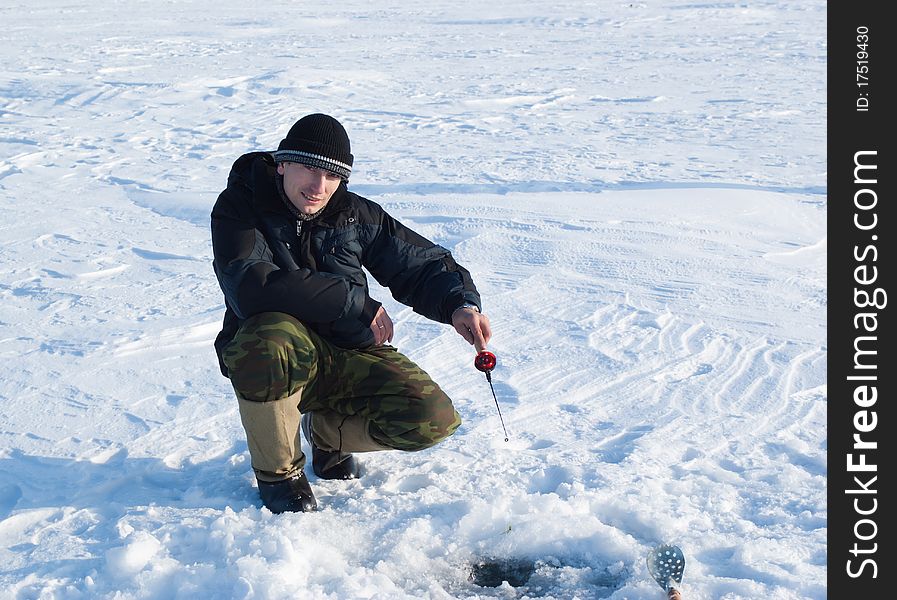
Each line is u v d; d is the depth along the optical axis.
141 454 3.53
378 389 3.10
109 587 2.61
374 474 3.36
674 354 4.62
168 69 18.55
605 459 3.50
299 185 2.97
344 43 24.47
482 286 5.73
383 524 2.96
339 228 3.12
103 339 4.82
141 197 8.36
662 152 10.71
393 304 5.32
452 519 2.99
